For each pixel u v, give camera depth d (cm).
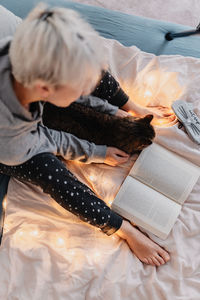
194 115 120
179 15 204
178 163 114
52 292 91
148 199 108
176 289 96
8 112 73
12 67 64
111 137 110
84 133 110
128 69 132
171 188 110
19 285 91
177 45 143
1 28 116
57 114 107
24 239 98
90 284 94
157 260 101
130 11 201
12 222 101
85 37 58
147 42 142
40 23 57
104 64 65
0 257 94
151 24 146
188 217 107
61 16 58
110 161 112
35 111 80
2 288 90
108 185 111
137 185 110
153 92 129
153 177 111
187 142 117
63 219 104
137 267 99
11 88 70
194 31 138
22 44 58
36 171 93
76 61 57
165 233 104
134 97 130
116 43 134
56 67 57
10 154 85
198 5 209
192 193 112
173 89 129
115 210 108
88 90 67
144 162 112
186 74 132
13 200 105
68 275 93
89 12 144
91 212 95
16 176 100
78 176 113
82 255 98
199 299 94
